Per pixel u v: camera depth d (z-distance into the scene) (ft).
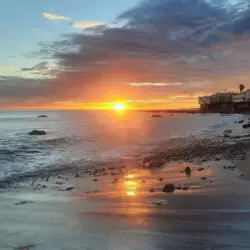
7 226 22.99
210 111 565.94
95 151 84.94
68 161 68.23
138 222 22.93
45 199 33.22
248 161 51.47
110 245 18.56
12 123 278.67
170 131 158.71
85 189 38.91
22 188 40.88
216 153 65.87
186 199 29.60
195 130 160.25
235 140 93.25
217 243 18.02
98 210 27.48
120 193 35.12
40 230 21.93
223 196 29.84
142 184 40.01
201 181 38.63
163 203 28.53
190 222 22.17
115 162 64.90
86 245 18.75
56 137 130.52
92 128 196.95
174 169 50.44
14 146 95.76
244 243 17.92
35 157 74.74
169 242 18.52
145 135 136.15
